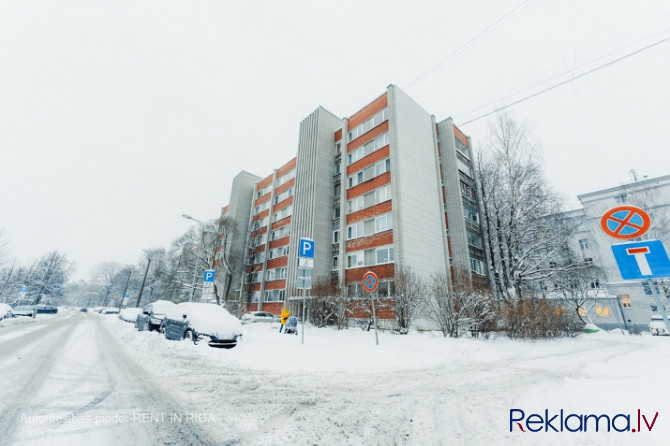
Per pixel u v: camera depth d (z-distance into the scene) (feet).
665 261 11.85
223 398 16.79
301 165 97.50
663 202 94.32
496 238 78.79
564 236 68.23
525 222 70.08
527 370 26.48
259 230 126.21
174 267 156.87
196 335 33.81
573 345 47.62
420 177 75.66
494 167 80.59
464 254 77.46
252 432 12.24
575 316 69.10
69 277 245.86
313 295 69.00
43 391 17.28
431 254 70.95
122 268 304.30
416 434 12.34
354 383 20.84
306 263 38.27
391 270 64.08
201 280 132.57
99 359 27.66
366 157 79.41
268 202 128.26
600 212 109.09
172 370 23.58
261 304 108.06
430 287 52.85
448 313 46.24
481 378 23.07
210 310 38.22
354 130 87.20
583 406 13.71
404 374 24.21
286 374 22.80
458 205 81.66
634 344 51.34
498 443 11.37
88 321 93.25
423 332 53.83
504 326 48.75
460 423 13.52
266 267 113.50
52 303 225.35
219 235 123.65
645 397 13.42
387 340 44.42
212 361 26.81
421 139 80.69
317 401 16.49
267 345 34.71
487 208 82.99
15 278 206.69
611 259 105.40
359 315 60.13
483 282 81.66
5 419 12.92
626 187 104.78
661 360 26.27
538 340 49.73
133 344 38.45
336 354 31.19
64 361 26.16
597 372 23.90
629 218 12.98
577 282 79.77
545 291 76.54
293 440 11.55
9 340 39.11
